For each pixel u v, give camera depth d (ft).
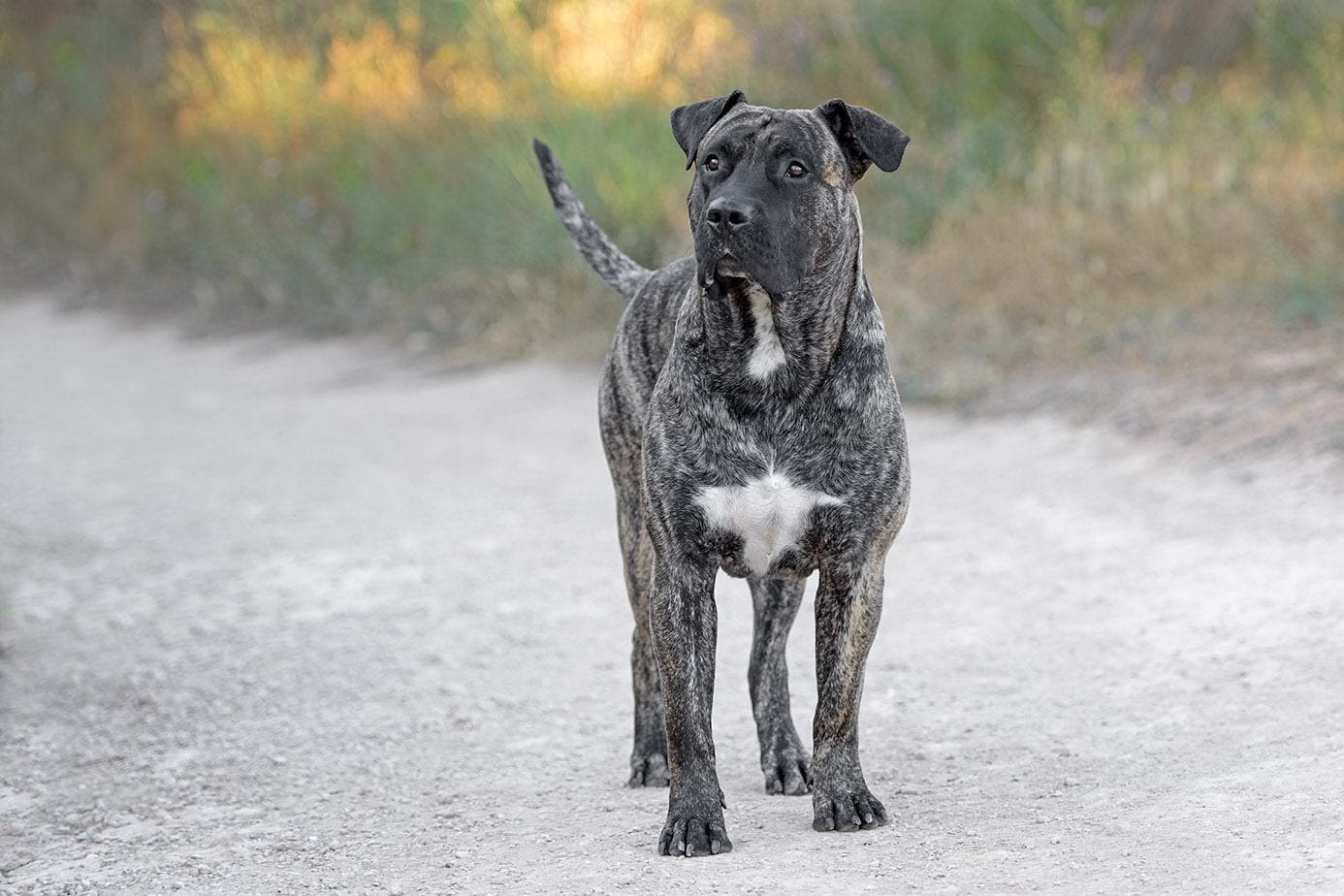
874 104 70.38
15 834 25.04
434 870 21.48
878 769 25.08
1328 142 56.49
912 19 73.00
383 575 39.29
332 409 62.80
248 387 69.67
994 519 39.73
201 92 102.17
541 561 39.55
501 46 85.61
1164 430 43.75
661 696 25.52
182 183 99.60
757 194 21.58
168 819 25.18
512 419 57.52
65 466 54.95
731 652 32.17
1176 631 30.35
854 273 22.68
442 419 58.85
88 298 97.19
